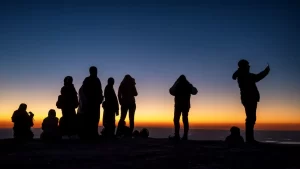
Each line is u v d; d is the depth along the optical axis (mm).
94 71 13109
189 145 10312
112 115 14156
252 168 6230
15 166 6469
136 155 8031
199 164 6711
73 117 13156
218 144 10445
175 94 12797
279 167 6312
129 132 14625
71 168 6219
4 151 8938
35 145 10477
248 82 10789
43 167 6359
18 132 13602
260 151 8516
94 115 12953
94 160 7262
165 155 8008
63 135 13039
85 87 12883
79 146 10336
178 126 12812
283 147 9375
